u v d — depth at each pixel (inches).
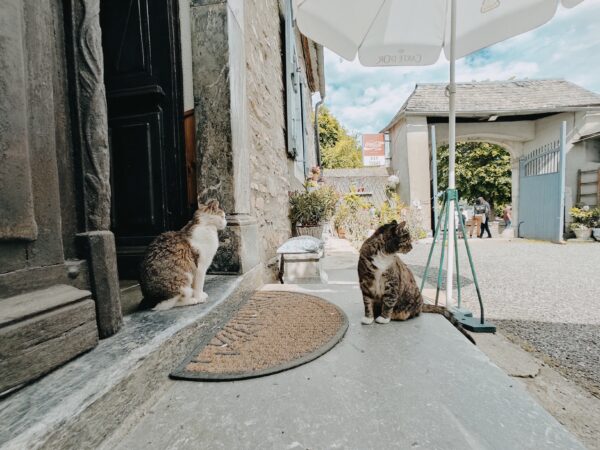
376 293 70.6
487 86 488.7
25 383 31.4
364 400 41.3
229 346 56.9
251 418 37.9
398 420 37.2
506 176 745.0
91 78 42.3
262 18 138.4
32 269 35.1
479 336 90.8
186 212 96.6
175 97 92.4
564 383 68.2
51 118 38.1
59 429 27.5
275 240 153.7
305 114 309.1
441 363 51.5
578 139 404.5
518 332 101.0
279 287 103.3
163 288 60.7
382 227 71.7
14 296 32.9
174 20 92.2
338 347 57.8
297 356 52.9
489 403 40.6
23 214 33.4
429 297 136.5
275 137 160.6
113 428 34.3
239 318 71.7
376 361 52.3
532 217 422.9
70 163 42.3
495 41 108.6
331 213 207.2
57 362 35.0
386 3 113.5
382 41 120.9
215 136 90.5
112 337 45.9
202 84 90.6
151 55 92.4
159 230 93.0
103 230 45.3
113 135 94.0
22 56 33.6
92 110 42.6
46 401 29.6
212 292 73.1
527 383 68.1
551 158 393.4
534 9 100.0
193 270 65.5
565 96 440.1
